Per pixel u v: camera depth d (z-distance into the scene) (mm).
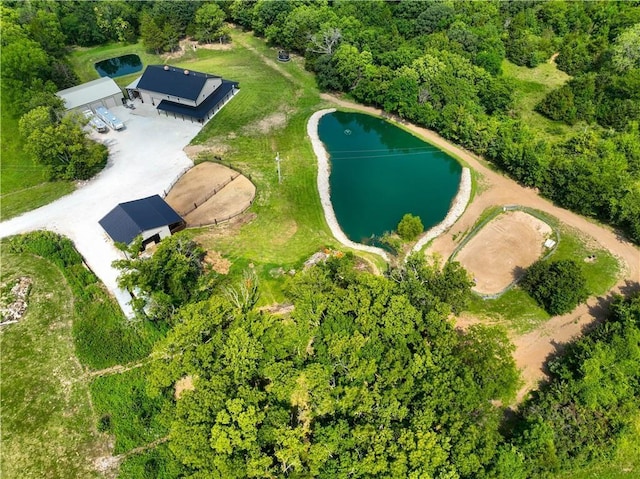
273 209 90500
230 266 77875
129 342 66125
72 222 85938
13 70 109562
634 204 82062
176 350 56156
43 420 58656
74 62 146750
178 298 67062
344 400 51188
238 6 160375
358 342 54500
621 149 95250
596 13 146500
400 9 150875
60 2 158750
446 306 60344
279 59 144375
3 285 74250
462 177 100125
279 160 103500
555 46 139000
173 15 153875
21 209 89000
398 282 66812
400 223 85188
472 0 152625
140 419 58188
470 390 50969
